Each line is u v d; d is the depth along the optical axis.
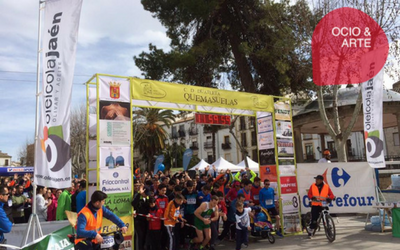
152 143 38.44
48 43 6.86
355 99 18.75
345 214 14.61
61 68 6.69
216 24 19.14
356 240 9.10
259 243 9.45
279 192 10.82
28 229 6.50
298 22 15.16
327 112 18.64
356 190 11.96
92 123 8.16
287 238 10.02
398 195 12.63
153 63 18.02
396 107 18.22
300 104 20.88
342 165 12.09
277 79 18.23
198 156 56.72
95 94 8.21
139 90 8.55
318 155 47.78
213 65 19.00
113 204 7.70
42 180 6.52
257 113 11.90
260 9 17.62
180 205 8.98
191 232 9.31
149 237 8.28
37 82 6.98
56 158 6.44
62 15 6.85
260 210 9.82
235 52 19.03
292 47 15.70
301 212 11.78
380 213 10.36
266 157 11.52
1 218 5.89
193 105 9.59
